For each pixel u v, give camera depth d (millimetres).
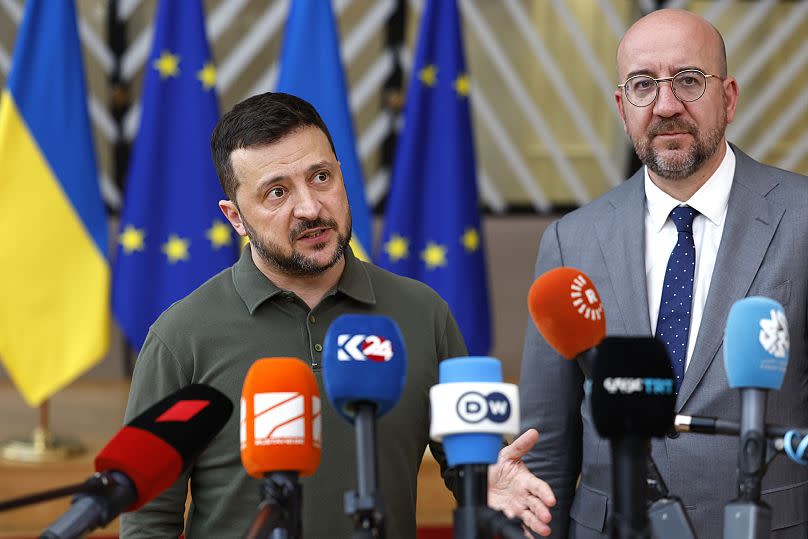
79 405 7844
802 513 3436
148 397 3076
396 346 2207
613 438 2021
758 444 2248
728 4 9625
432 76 6719
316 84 6324
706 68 3545
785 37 9555
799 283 3504
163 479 2252
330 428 3002
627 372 2008
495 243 9445
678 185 3648
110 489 2174
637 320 3613
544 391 3779
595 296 2527
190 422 2314
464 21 9750
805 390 3498
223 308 3109
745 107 9773
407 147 6672
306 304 3088
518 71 9836
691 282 3613
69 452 6555
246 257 3168
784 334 2311
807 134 9742
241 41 9305
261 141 2965
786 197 3605
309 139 2982
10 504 2059
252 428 2223
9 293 6242
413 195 6664
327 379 2168
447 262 6629
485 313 6707
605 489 3598
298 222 2951
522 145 9867
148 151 6422
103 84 9148
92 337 6289
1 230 6242
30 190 6281
